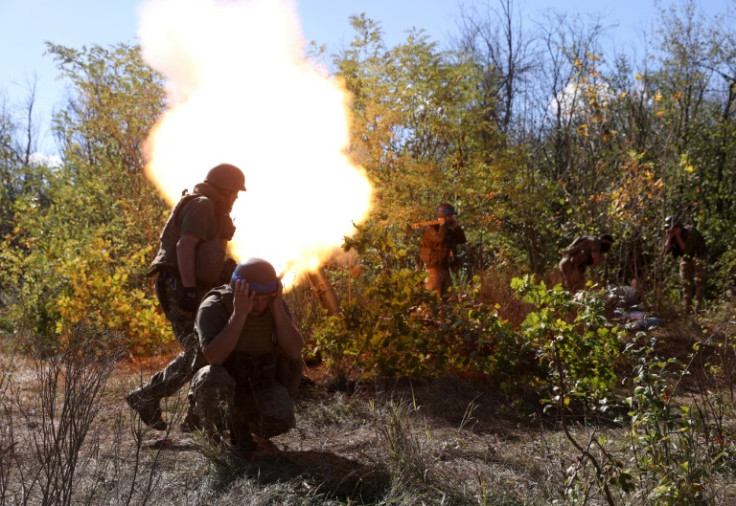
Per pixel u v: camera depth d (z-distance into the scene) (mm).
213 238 4953
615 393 6398
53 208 11570
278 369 4461
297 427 5109
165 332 8094
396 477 3947
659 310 10273
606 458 4320
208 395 4109
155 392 4758
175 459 4270
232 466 4047
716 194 15422
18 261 10617
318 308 7375
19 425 4527
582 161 12766
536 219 11867
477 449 4699
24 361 6844
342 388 6270
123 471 3975
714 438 4285
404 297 6492
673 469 3863
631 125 14375
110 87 10945
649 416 4047
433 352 6555
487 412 5828
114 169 11078
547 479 4066
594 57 12383
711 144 16656
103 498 3582
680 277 11969
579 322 6145
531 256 12281
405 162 10766
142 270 10594
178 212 4922
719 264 12867
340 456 4363
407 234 10617
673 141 14180
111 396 5605
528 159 12617
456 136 11359
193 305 4723
